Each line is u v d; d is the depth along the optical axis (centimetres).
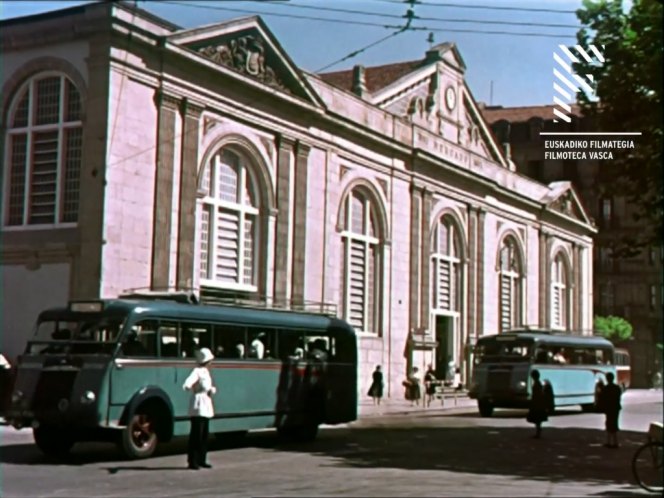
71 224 2620
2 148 2722
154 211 2731
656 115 1833
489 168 4853
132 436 1633
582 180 6481
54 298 2602
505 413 3516
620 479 1491
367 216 3859
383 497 1226
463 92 4681
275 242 3250
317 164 3500
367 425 2716
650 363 7044
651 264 7044
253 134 3156
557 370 3447
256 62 3153
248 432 2342
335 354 2252
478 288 4684
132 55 2666
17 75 2717
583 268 6062
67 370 1611
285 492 1270
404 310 4044
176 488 1305
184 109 2848
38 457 1667
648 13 1820
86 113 2595
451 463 1689
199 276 2909
